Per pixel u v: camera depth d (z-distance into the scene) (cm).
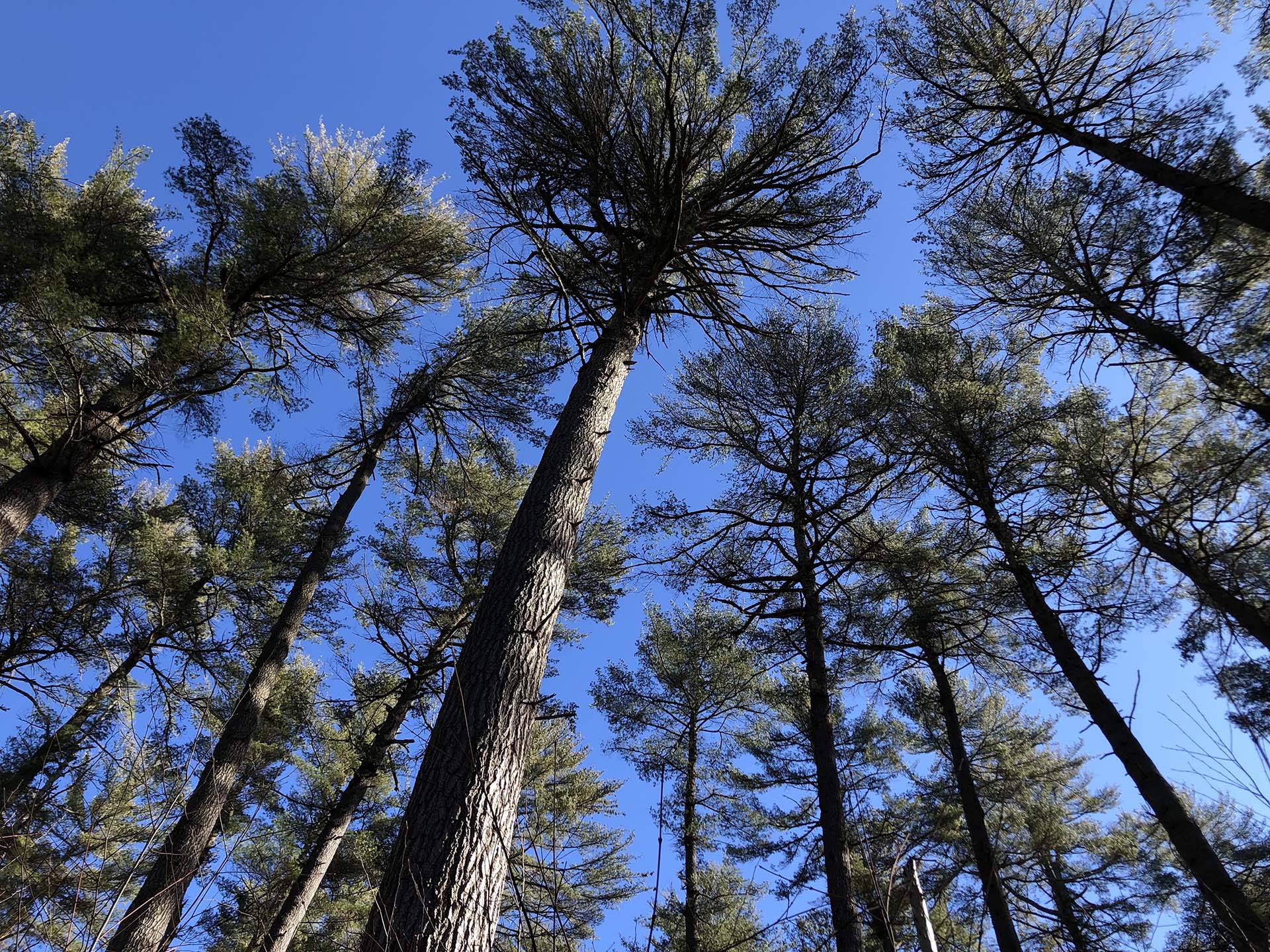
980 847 820
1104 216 716
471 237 964
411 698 948
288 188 858
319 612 1067
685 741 1202
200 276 797
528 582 453
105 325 773
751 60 734
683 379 1060
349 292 974
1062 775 1187
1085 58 724
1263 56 658
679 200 686
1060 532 777
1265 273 647
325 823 958
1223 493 594
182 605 883
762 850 1159
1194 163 640
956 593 887
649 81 728
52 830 275
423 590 1040
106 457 752
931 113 767
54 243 675
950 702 1034
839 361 1020
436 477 1113
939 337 897
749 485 958
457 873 321
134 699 824
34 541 913
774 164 773
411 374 1027
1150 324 688
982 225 842
